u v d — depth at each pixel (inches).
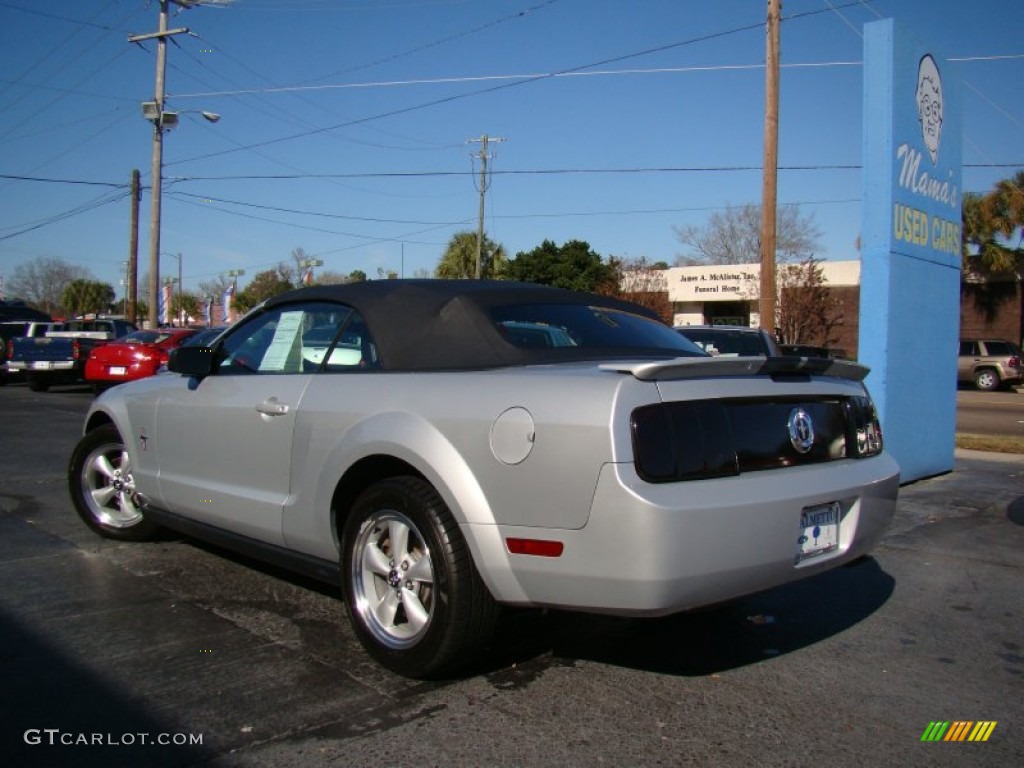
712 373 130.7
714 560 120.6
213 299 2160.4
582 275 1959.9
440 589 131.6
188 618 166.7
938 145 355.3
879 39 319.0
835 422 149.6
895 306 323.3
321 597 180.5
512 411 127.7
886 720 129.5
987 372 1074.1
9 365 760.3
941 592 195.8
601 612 122.6
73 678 137.8
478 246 1771.7
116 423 212.8
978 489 325.4
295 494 159.8
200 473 185.5
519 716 127.4
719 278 1553.9
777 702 134.9
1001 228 1338.6
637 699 134.6
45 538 226.8
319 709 128.0
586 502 119.2
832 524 143.3
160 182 1091.9
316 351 167.3
